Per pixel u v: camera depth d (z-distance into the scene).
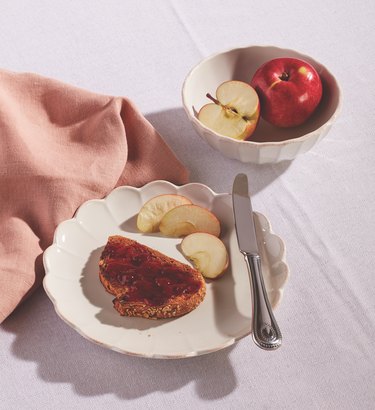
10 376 0.56
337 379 0.56
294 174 0.71
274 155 0.67
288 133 0.71
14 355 0.57
